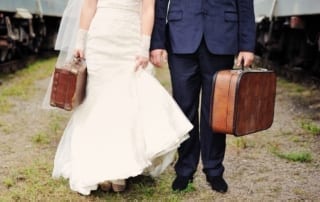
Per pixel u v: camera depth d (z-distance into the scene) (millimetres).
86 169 3469
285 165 4480
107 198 3500
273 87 3502
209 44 3297
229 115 3150
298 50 10344
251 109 3264
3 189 3717
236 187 3852
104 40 3463
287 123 6246
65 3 14266
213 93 3217
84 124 3574
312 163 4551
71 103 3357
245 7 3330
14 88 8664
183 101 3459
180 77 3404
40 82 9820
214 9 3305
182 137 3389
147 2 3357
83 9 3553
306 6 7637
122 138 3436
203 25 3303
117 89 3502
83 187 3484
